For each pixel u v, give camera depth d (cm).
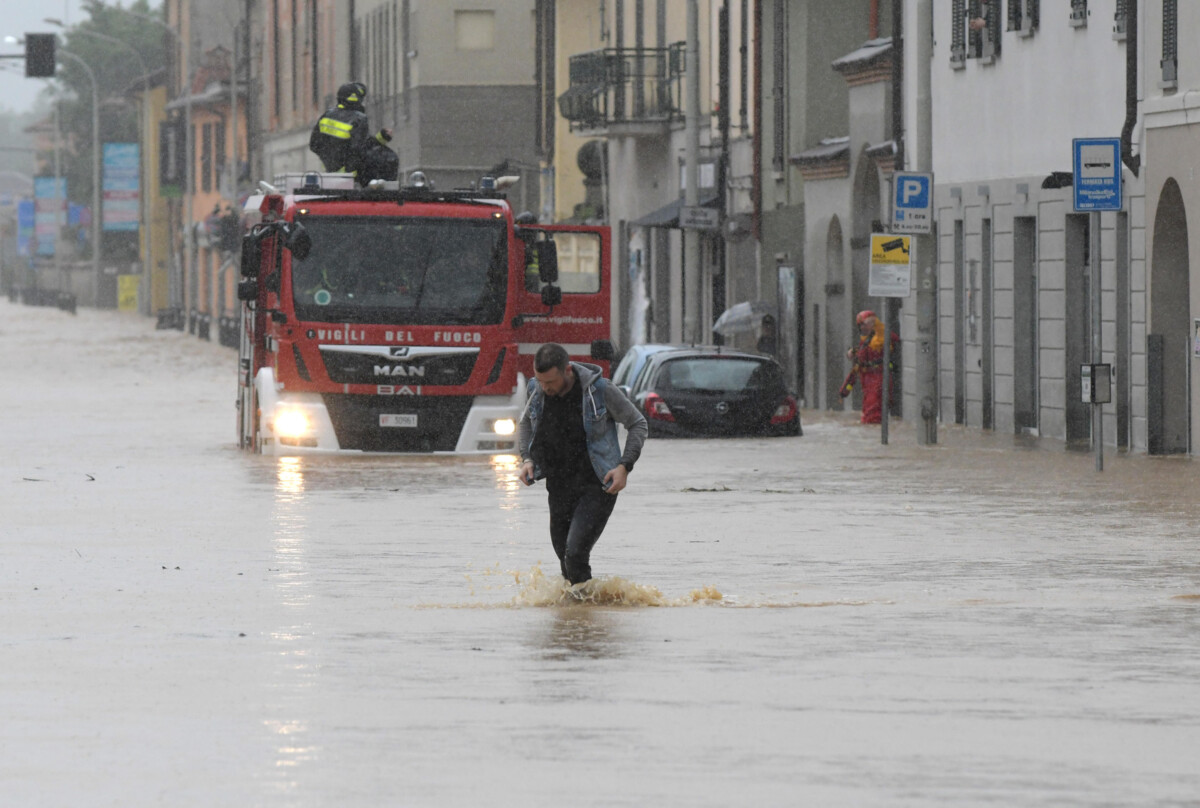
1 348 18362
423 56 17550
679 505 4597
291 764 1781
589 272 6462
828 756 1816
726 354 7312
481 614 2828
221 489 5119
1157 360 6356
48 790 1681
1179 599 2964
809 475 5484
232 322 18612
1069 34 7212
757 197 10825
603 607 2905
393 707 2067
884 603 2931
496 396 6228
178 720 1995
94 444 7125
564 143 15138
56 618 2780
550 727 1956
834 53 10144
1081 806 1622
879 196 9406
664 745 1866
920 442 6850
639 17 12788
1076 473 5500
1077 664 2344
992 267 7994
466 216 6219
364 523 4238
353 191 6231
